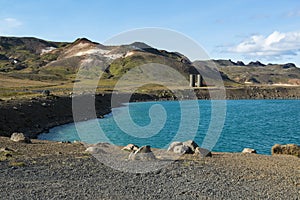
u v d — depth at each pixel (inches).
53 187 697.6
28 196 634.8
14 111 2465.6
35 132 2223.2
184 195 674.2
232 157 1184.2
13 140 1384.1
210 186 746.2
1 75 7711.6
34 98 3181.6
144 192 685.9
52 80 7637.8
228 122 2992.1
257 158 1185.4
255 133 2351.1
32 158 981.2
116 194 665.6
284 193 719.1
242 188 743.7
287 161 1143.0
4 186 694.5
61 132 2300.7
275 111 4338.1
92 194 660.7
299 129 2581.2
